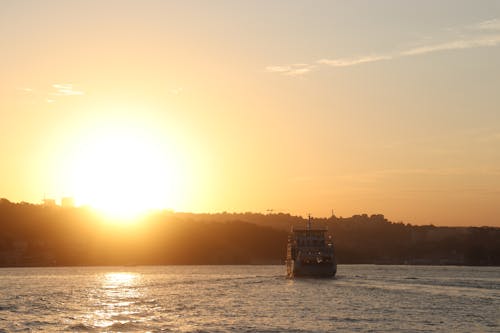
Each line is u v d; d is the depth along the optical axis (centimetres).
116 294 18725
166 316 12938
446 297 16312
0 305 15262
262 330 11044
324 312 13512
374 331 10962
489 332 10862
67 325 11650
